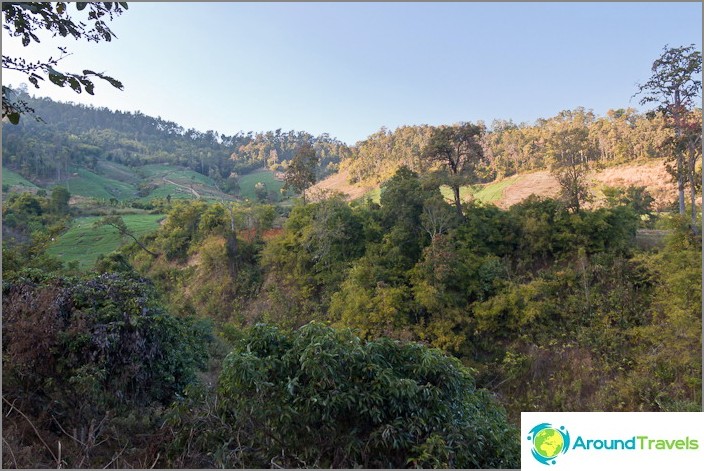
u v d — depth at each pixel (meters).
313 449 3.58
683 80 16.59
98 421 4.67
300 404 3.59
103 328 5.43
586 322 15.94
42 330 5.06
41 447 4.14
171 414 4.12
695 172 17.03
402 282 18.30
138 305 6.06
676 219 15.85
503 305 16.17
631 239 18.69
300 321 20.73
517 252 19.30
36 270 6.79
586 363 14.71
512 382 15.13
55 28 3.74
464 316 16.39
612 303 15.99
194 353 8.90
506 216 20.20
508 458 3.82
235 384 3.63
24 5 3.52
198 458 3.92
